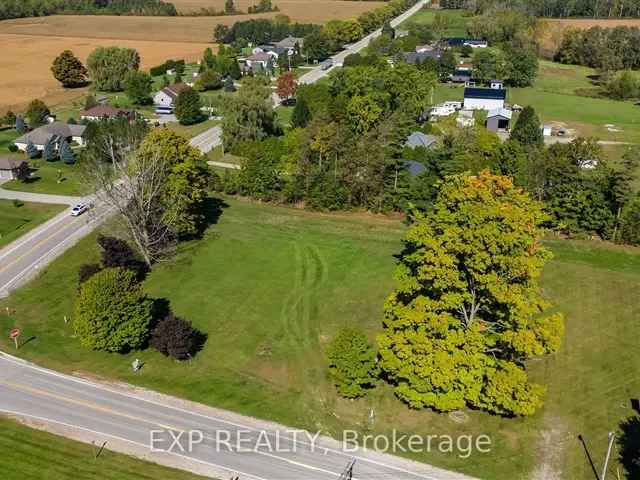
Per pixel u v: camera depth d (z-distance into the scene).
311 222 85.38
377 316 63.56
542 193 82.94
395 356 49.03
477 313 53.06
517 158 84.69
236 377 54.91
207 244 78.25
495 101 145.25
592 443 47.38
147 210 72.06
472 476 44.53
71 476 43.59
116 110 135.38
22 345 58.81
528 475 44.62
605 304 64.94
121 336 55.59
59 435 47.53
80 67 169.88
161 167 73.69
